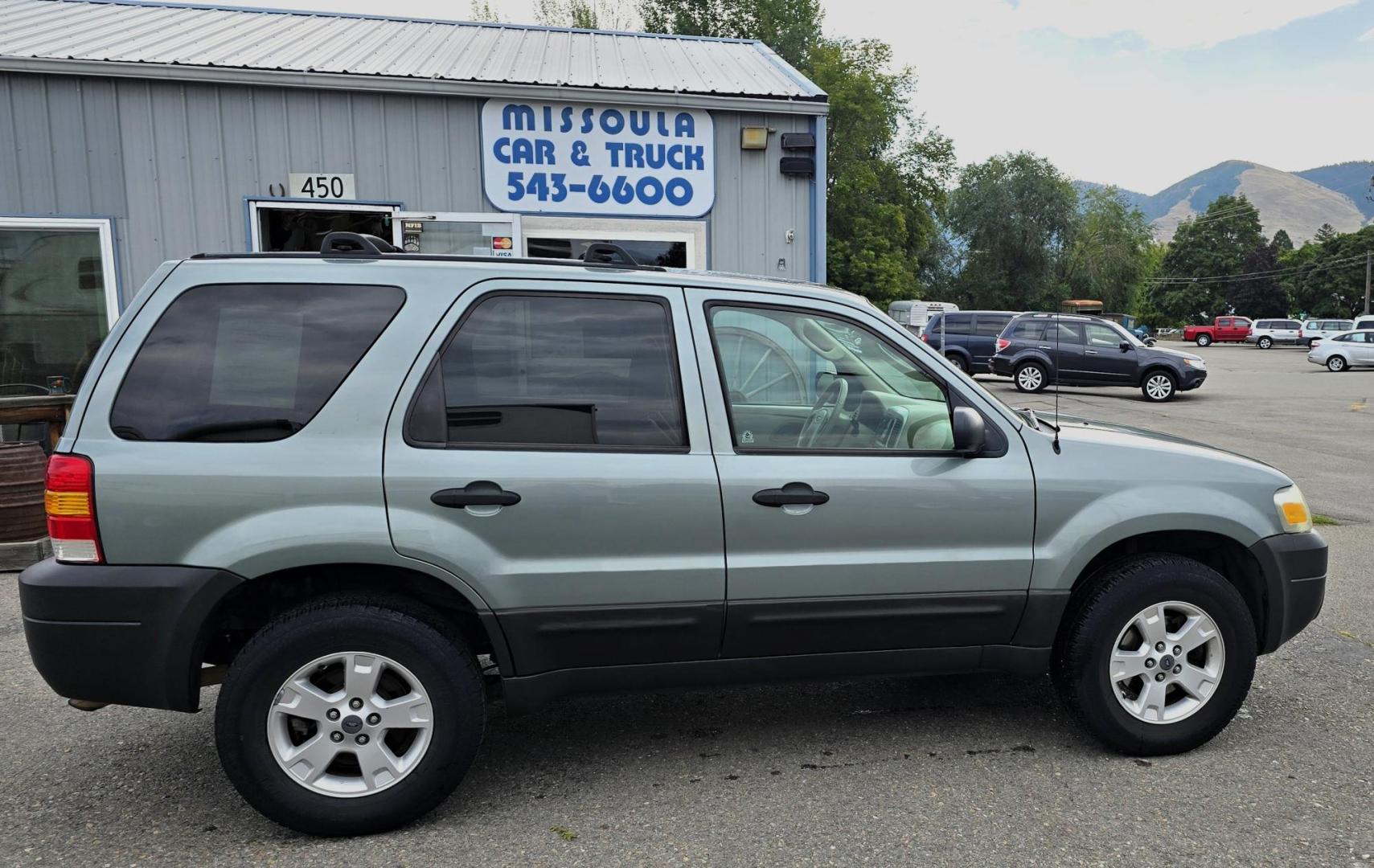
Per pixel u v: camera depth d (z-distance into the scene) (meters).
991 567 3.25
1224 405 18.80
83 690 2.75
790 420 3.27
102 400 2.79
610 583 2.98
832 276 39.66
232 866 2.69
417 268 3.03
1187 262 90.31
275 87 8.15
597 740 3.58
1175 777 3.23
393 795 2.84
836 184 39.12
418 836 2.86
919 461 3.22
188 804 3.09
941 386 3.34
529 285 3.07
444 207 8.62
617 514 2.97
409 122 8.46
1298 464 10.98
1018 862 2.68
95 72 7.70
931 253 56.59
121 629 2.71
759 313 3.27
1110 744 3.37
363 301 2.97
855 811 2.99
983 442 3.18
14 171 7.74
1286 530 3.48
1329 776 3.23
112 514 2.71
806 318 3.31
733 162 9.20
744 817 2.95
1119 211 61.94
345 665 2.80
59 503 2.72
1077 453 3.36
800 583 3.11
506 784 3.21
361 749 2.83
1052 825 2.89
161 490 2.72
